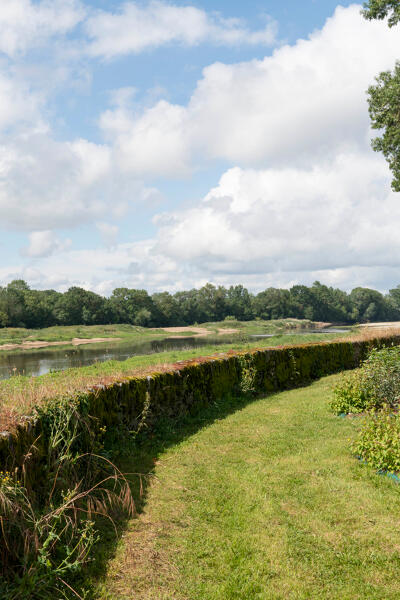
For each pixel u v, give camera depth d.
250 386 9.59
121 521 3.75
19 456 3.24
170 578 2.98
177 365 7.99
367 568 3.08
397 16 15.85
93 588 2.84
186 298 123.69
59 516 3.05
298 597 2.80
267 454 5.52
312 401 8.70
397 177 17.94
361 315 152.00
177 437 6.35
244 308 127.69
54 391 4.60
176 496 4.27
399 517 3.76
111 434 5.40
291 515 3.87
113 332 66.38
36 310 77.38
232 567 3.12
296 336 29.50
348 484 4.46
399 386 7.12
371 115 17.69
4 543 2.67
